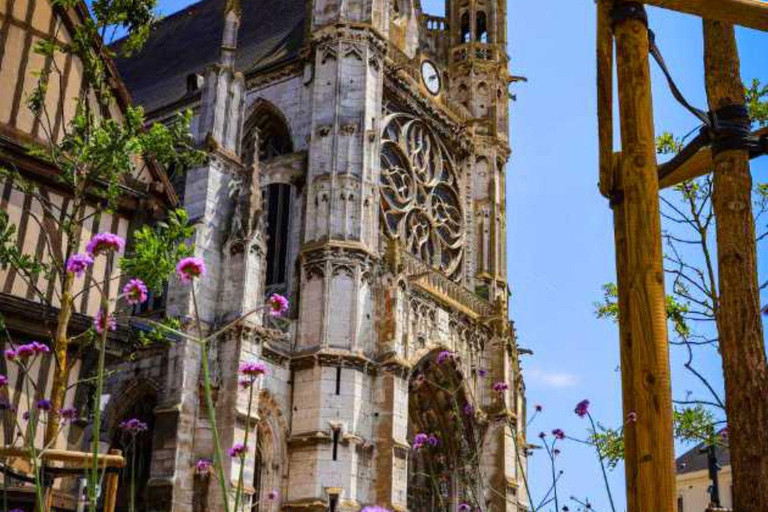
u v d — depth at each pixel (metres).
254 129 50.75
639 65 8.07
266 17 59.53
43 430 22.11
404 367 42.81
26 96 25.09
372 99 47.94
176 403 36.75
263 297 40.56
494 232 56.03
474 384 50.00
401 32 56.47
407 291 45.06
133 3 18.81
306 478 39.69
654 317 7.59
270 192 49.38
